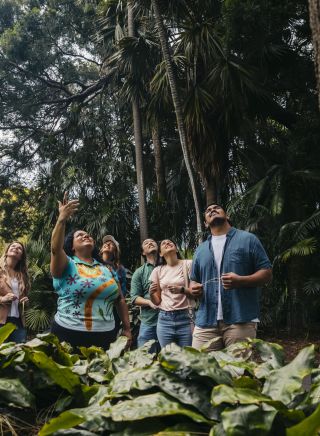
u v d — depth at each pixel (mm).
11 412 1791
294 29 11422
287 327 10250
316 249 9672
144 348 2012
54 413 1814
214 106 9859
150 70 12211
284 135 11969
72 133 16922
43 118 19688
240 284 3432
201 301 3684
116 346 2162
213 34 9828
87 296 3535
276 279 10023
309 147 10648
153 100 10953
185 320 4555
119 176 13711
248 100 10523
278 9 9641
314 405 1409
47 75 19406
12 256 5168
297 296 9758
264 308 9992
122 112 15734
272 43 10789
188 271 4598
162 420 1433
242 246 3602
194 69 9812
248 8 9328
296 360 1509
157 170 13172
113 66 15141
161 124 12133
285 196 10000
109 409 1399
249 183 11586
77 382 1812
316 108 10977
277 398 1421
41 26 19094
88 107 17984
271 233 10031
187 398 1437
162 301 4668
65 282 3553
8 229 18781
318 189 10234
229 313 3539
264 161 10891
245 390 1367
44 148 16422
